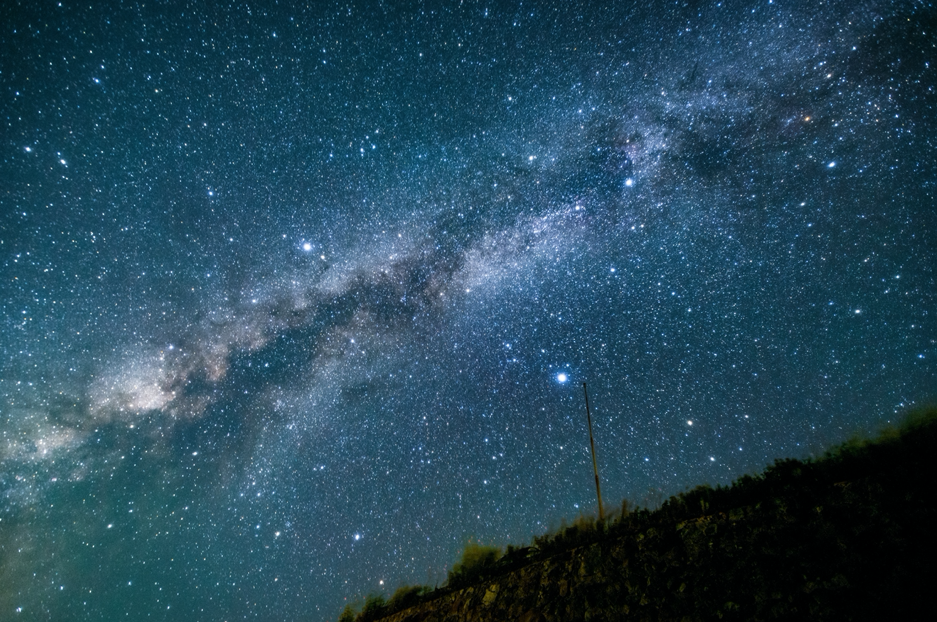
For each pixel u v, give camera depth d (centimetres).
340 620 640
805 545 300
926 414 328
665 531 388
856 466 335
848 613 250
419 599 573
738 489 384
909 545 262
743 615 282
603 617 345
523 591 441
